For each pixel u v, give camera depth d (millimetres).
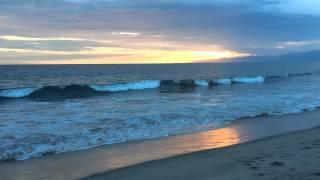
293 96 26844
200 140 11211
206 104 21766
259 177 7027
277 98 25344
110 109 19250
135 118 15453
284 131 12914
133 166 8164
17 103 23328
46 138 11266
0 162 8539
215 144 10633
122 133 12164
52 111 18453
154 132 12461
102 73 78312
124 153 9484
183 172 7680
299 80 54312
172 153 9492
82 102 23703
